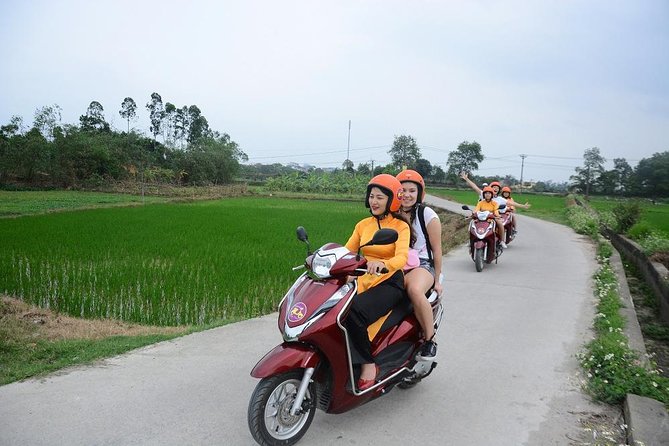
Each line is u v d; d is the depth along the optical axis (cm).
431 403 439
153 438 368
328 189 6006
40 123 4925
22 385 451
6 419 389
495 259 1126
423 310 410
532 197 5769
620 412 425
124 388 449
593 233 1662
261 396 336
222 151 6806
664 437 367
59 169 4800
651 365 518
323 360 362
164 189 5050
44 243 1355
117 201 3469
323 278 364
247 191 5384
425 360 427
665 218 2744
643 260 1117
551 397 453
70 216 2242
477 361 537
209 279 946
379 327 400
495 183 1359
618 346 526
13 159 4556
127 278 942
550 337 617
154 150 6712
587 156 7556
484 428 396
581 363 523
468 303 779
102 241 1423
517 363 532
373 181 407
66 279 911
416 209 460
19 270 980
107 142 5703
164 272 1002
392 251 405
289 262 1129
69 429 377
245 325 647
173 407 416
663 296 834
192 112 9600
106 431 376
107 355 529
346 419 407
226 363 513
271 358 341
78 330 654
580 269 1066
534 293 847
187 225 1948
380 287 391
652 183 7075
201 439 369
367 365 380
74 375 476
